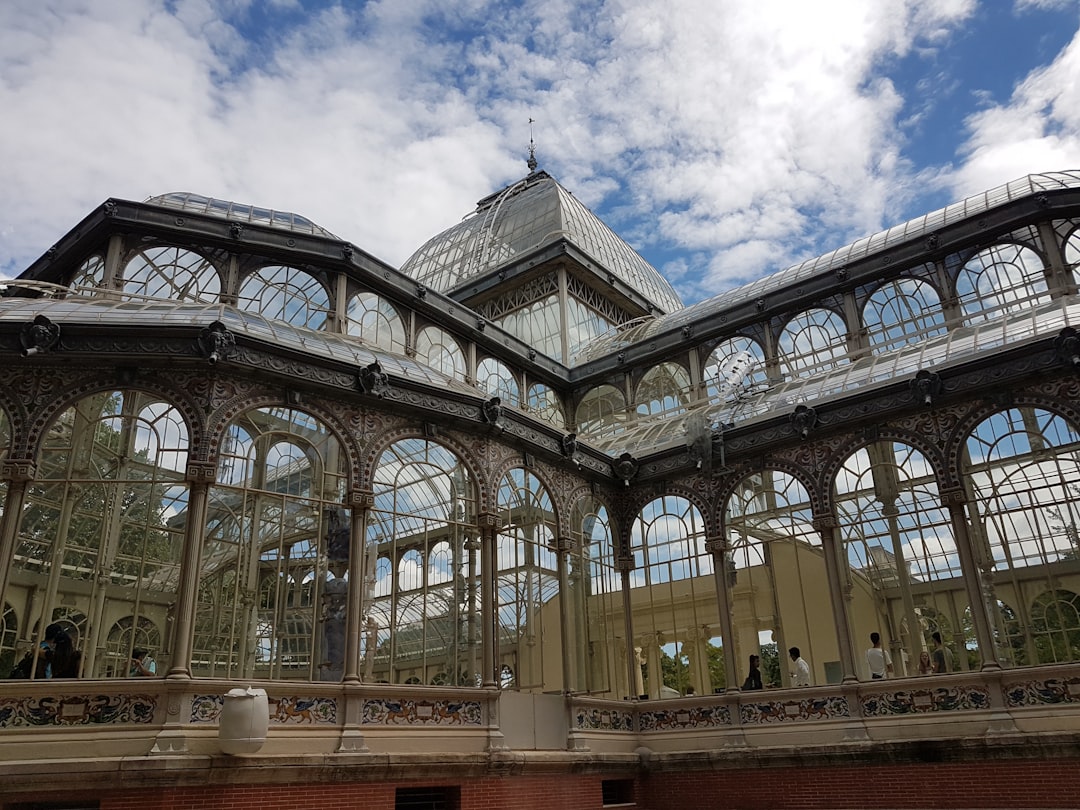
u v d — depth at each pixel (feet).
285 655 51.52
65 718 38.96
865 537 66.08
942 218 74.54
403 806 48.01
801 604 69.51
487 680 53.31
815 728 56.39
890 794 51.62
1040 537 57.88
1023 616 57.77
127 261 62.54
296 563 53.62
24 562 55.06
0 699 38.09
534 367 85.30
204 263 64.39
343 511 53.67
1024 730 48.98
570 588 66.28
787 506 66.54
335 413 51.67
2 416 51.65
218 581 55.01
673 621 69.41
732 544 69.97
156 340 46.11
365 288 70.38
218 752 40.27
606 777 58.29
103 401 55.62
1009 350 54.65
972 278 69.92
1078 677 48.62
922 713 53.11
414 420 55.72
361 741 45.34
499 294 104.06
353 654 47.73
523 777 51.98
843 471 67.67
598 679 66.03
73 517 56.90
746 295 87.10
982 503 60.70
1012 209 67.97
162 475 54.03
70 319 44.88
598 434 83.97
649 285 116.67
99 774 36.73
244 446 51.29
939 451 56.90
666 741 62.44
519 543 62.28
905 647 64.85
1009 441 59.52
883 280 74.38
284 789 41.45
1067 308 59.52
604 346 96.58
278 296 65.98
